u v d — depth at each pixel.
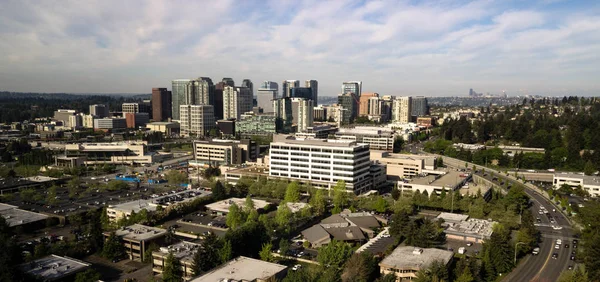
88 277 168.50
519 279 180.00
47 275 167.38
